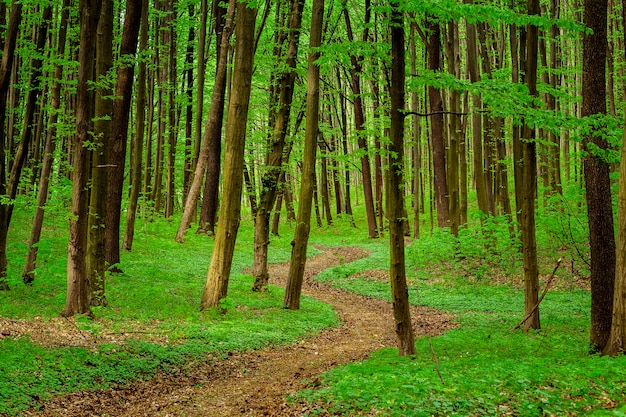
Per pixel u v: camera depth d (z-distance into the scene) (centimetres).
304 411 712
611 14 2486
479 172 2288
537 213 2253
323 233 4384
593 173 1060
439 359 982
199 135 2683
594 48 1067
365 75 1576
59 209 2217
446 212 2570
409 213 4575
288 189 4556
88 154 1205
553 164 2616
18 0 1273
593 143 1040
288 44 1838
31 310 1197
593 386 718
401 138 976
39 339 975
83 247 1217
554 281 1908
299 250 1616
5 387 746
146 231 2700
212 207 3000
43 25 1395
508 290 1922
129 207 2161
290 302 1616
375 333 1416
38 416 703
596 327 1043
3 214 1367
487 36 2605
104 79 1285
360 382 786
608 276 1035
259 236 1822
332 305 1844
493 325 1416
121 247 2177
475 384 738
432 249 2350
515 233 2141
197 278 1927
